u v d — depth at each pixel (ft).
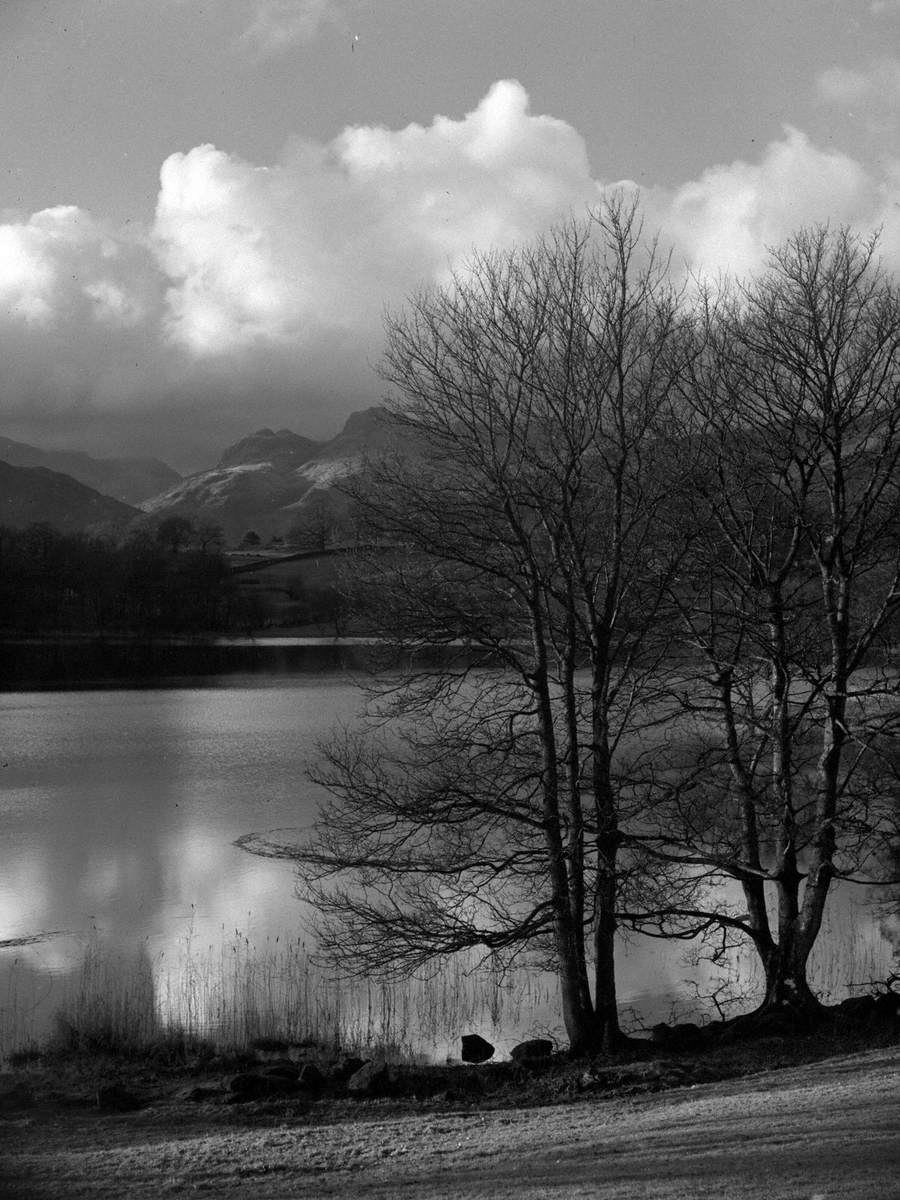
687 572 78.95
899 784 82.33
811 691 82.58
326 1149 50.70
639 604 77.77
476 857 79.87
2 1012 85.35
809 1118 46.37
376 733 193.26
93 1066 74.49
